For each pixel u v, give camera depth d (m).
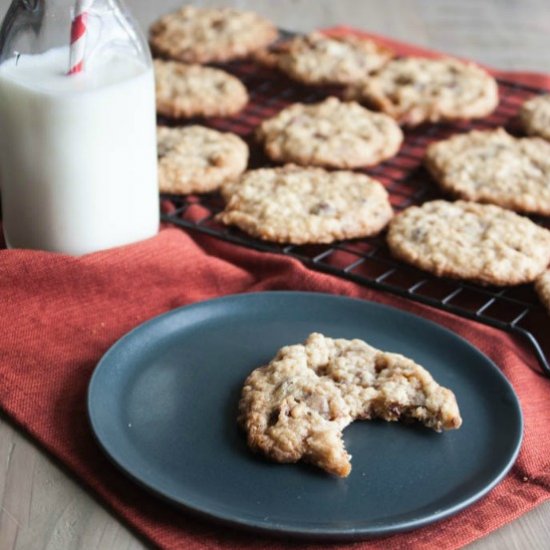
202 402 0.68
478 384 0.69
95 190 0.76
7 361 0.71
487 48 1.21
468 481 0.64
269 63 1.04
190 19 1.09
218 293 0.79
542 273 0.78
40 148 0.74
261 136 0.92
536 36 1.26
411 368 0.68
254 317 0.74
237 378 0.70
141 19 1.24
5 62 0.75
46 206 0.76
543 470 0.66
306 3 1.30
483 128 0.98
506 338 0.75
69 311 0.75
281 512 0.62
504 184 0.86
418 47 1.14
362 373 0.68
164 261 0.77
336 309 0.74
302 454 0.64
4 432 0.68
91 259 0.75
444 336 0.72
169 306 0.77
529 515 0.65
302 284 0.78
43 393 0.69
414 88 0.98
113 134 0.75
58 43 0.75
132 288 0.77
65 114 0.73
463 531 0.63
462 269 0.77
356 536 0.60
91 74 0.75
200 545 0.62
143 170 0.77
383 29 1.24
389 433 0.66
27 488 0.65
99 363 0.69
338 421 0.66
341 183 0.85
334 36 1.08
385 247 0.82
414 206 0.85
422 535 0.63
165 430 0.66
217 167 0.86
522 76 1.06
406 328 0.73
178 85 0.97
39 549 0.62
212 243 0.82
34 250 0.75
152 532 0.62
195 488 0.63
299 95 1.03
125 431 0.66
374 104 0.97
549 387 0.72
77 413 0.68
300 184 0.84
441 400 0.66
